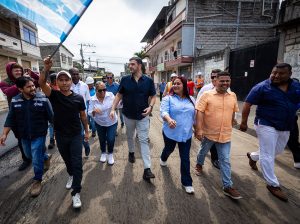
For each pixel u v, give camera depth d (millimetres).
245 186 3363
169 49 22922
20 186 3396
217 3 17016
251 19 17531
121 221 2562
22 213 2719
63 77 2814
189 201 2963
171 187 3334
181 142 3125
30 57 18266
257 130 3160
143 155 3592
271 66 9836
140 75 3584
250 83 11133
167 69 23938
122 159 4500
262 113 3068
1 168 4094
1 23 14656
